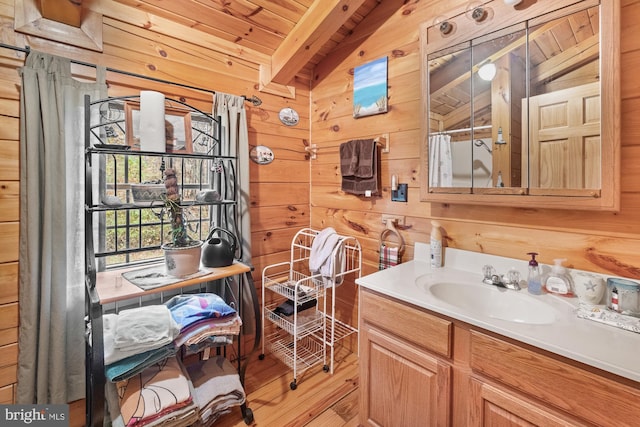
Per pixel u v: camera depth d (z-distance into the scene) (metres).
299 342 2.36
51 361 1.39
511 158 1.37
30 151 1.32
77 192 1.47
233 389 1.56
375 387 1.41
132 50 1.65
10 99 1.35
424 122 1.65
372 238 2.07
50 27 1.42
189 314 1.45
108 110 1.55
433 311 1.17
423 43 1.65
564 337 0.92
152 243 1.82
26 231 1.34
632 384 0.77
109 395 1.28
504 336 0.98
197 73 1.89
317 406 1.72
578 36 1.18
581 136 1.18
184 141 1.63
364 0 1.76
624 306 1.04
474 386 1.06
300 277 2.41
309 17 1.92
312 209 2.50
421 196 1.68
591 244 1.23
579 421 0.85
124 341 1.23
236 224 1.92
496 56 1.40
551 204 1.26
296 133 2.42
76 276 1.47
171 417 1.28
